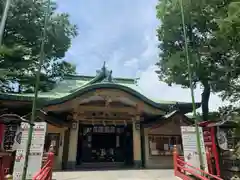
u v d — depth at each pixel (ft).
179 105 61.82
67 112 56.54
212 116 63.05
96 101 57.77
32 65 62.18
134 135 58.49
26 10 59.77
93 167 55.52
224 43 50.60
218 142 36.88
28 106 53.83
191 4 55.16
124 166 57.72
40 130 36.47
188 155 37.70
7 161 35.60
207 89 63.87
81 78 79.77
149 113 59.52
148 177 41.11
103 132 64.03
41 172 28.22
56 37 67.21
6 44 54.24
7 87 61.52
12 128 37.58
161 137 59.88
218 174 35.47
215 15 51.52
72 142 53.78
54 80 75.46
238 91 57.98
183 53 58.80
